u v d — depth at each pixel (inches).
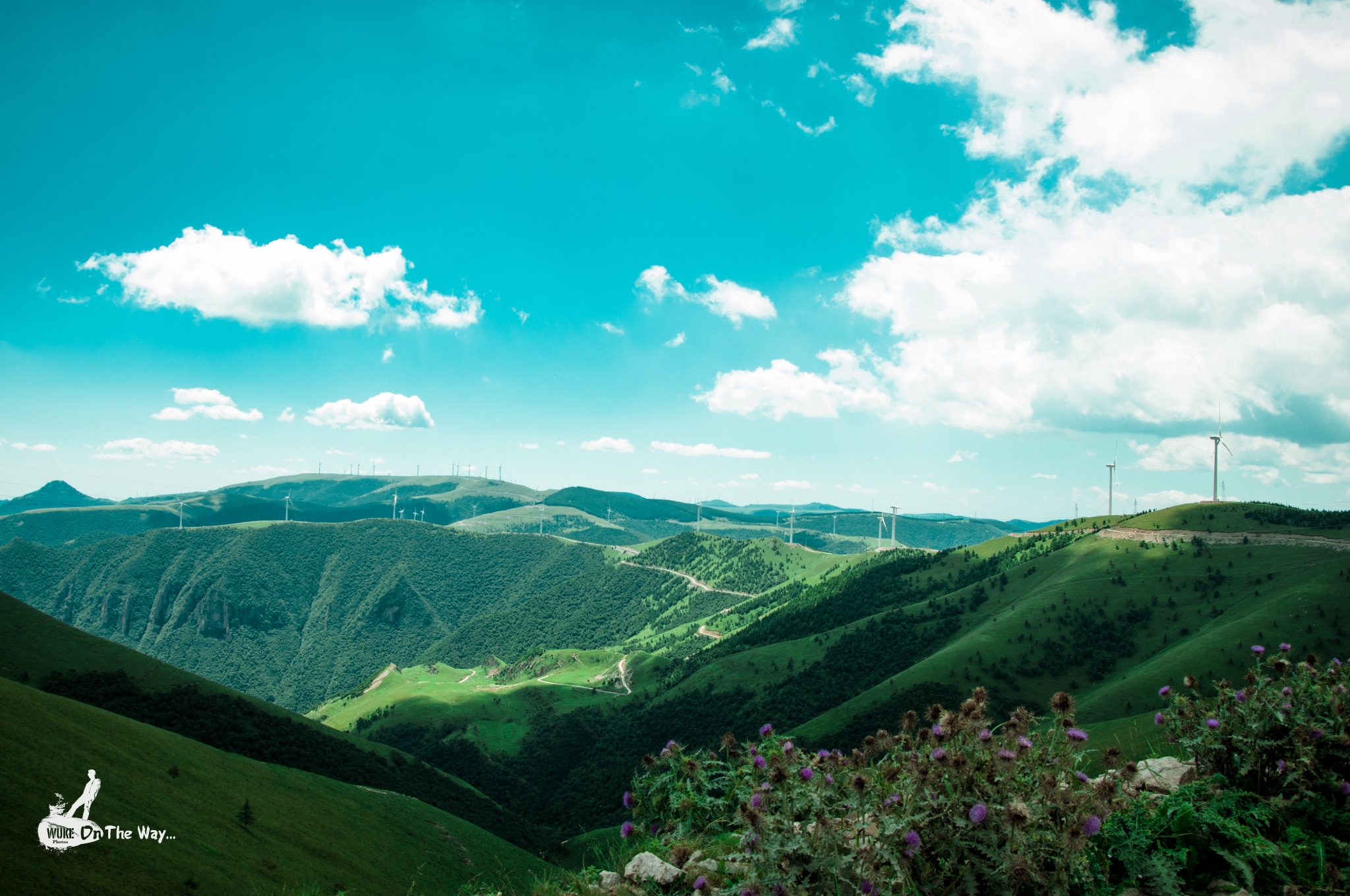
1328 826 286.4
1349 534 6063.0
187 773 2655.0
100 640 5251.0
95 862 1656.0
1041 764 260.4
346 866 2701.8
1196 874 269.9
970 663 5590.6
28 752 2038.6
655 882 327.9
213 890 1861.5
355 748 5132.9
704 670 7736.2
